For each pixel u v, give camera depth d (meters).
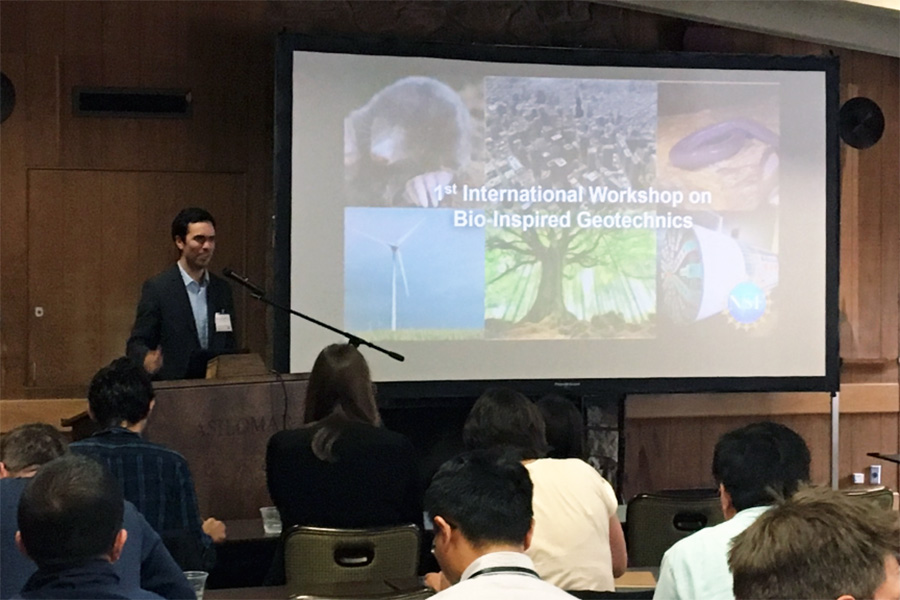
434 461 5.18
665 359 5.30
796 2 5.50
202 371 3.79
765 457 2.15
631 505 3.22
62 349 4.86
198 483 3.35
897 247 6.00
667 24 5.57
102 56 4.90
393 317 4.97
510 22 5.34
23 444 2.48
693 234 5.33
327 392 3.00
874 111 5.88
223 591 2.62
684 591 1.95
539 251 5.16
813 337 5.46
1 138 4.78
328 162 4.86
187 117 4.99
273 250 4.86
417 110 4.99
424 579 2.58
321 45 4.84
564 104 5.18
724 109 5.34
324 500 2.87
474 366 5.09
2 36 4.77
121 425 2.83
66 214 4.87
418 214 4.99
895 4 5.49
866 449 5.95
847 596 1.20
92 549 1.77
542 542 2.57
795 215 5.43
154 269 4.96
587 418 5.39
